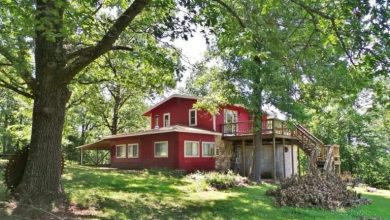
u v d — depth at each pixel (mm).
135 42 12352
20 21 6992
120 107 36875
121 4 11867
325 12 8055
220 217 10039
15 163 9688
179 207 11039
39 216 7898
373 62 7148
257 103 18406
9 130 32250
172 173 21547
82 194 11250
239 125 29328
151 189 14344
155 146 25641
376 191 21406
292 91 17312
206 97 21172
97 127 43562
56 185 9141
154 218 9234
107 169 24391
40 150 9031
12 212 7961
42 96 9172
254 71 17656
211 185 16062
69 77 9203
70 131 34062
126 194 12516
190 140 24812
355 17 7031
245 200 13234
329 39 7820
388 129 30922
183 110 28141
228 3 10016
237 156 27922
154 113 30406
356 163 33438
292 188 13812
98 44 9094
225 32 9586
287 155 26703
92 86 20328
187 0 8648
